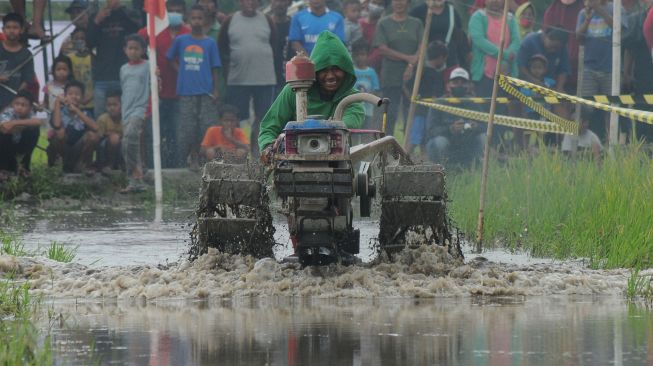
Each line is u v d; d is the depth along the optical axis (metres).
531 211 37.16
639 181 36.72
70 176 62.72
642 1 60.44
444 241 27.19
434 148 62.03
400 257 26.95
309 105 28.52
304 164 24.77
